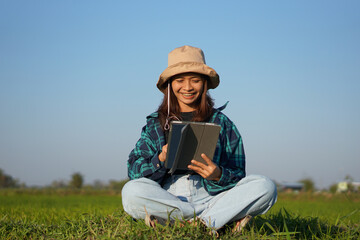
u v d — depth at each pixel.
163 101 3.49
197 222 2.81
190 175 3.15
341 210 8.86
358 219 6.04
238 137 3.39
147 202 2.90
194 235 2.69
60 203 12.49
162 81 3.43
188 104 3.45
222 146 3.32
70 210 7.58
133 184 2.95
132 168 3.20
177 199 2.96
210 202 3.05
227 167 3.32
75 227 3.52
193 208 2.93
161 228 2.85
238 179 3.06
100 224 3.48
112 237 2.89
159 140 3.30
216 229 2.84
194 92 3.34
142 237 2.80
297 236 3.26
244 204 2.87
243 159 3.35
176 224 2.82
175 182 3.15
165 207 2.90
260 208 2.95
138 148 3.33
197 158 2.80
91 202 13.12
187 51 3.45
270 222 3.76
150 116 3.46
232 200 2.90
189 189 3.11
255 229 3.27
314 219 3.74
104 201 13.90
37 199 15.95
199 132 2.72
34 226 3.80
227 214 2.86
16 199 15.80
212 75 3.32
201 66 3.25
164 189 3.16
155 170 3.04
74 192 23.73
